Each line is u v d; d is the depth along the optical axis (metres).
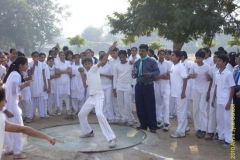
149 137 6.77
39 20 49.12
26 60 5.70
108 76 8.22
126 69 7.77
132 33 16.45
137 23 15.64
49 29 49.91
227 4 13.41
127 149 6.03
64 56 9.41
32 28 45.75
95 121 8.63
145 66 7.18
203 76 6.88
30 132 3.40
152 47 20.30
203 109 6.96
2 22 42.00
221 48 9.07
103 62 6.27
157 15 14.13
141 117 7.50
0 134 3.31
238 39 20.05
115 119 8.49
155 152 5.91
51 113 9.64
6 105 5.39
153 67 7.18
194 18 12.20
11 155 5.73
